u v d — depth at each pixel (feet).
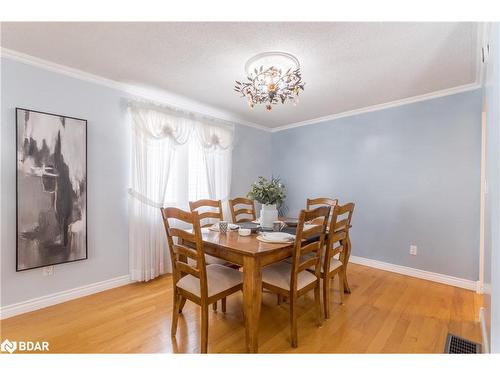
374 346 5.49
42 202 7.09
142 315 6.77
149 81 8.55
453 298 7.86
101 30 5.75
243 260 5.20
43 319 6.54
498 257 3.43
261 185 7.94
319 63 7.15
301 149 13.88
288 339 5.74
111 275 8.63
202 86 8.96
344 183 12.03
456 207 8.90
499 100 3.33
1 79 6.49
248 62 7.09
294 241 5.88
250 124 13.99
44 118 7.11
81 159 7.82
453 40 6.00
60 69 7.45
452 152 8.98
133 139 8.93
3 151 6.53
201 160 11.38
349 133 11.83
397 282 9.20
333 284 9.02
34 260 6.95
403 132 10.14
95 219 8.25
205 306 5.08
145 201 9.14
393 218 10.42
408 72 7.72
